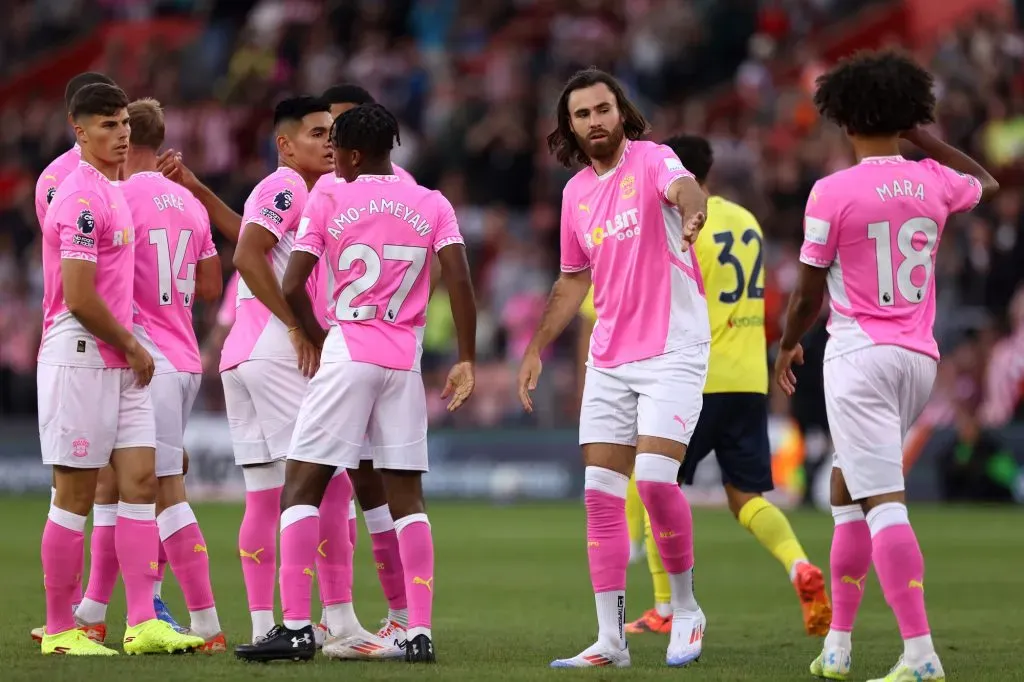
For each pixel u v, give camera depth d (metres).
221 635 24.08
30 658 22.11
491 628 27.86
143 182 24.86
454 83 83.25
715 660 23.50
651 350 22.38
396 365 22.50
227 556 41.72
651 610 28.70
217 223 27.52
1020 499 59.78
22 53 101.69
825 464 58.75
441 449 65.25
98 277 22.95
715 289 28.34
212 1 99.62
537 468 63.84
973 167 21.48
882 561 19.97
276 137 25.52
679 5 89.19
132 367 22.94
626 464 22.75
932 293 20.88
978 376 61.53
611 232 22.62
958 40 75.38
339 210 22.66
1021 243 64.88
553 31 87.88
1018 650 24.53
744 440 28.55
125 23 98.75
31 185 81.88
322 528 23.91
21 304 71.00
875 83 20.38
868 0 87.69
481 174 78.50
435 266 25.59
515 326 68.19
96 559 24.73
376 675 20.30
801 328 21.41
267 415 24.19
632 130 23.16
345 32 90.50
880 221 20.36
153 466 23.28
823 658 21.31
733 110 82.31
